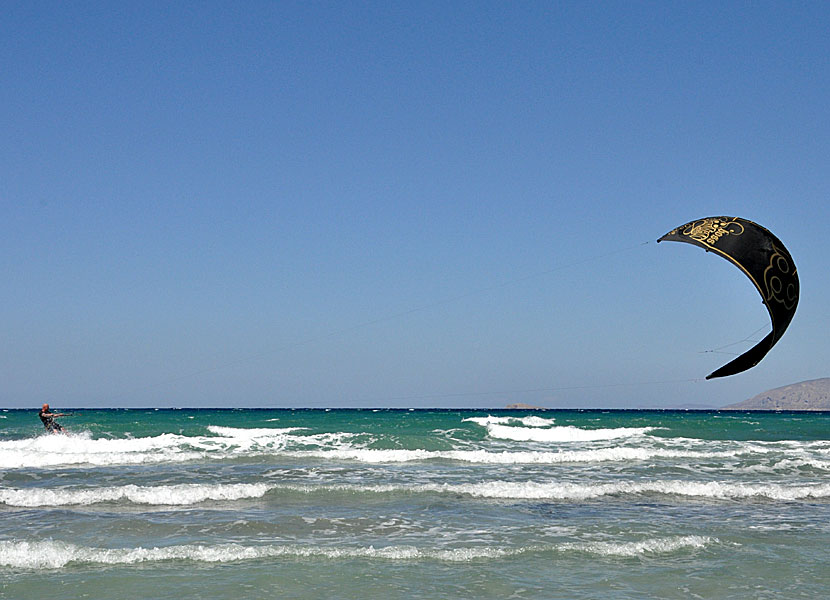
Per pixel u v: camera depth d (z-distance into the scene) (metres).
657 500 14.94
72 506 13.54
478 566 9.74
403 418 49.56
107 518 12.48
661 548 10.80
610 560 10.16
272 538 11.23
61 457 19.98
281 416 55.38
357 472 18.53
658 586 8.99
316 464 20.25
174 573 9.27
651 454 22.66
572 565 9.88
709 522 12.88
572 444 28.48
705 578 9.35
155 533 11.47
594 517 13.15
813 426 40.31
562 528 12.18
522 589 8.79
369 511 13.36
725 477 18.67
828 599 8.57
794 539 11.59
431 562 9.92
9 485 16.03
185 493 14.32
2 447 24.25
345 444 25.75
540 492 15.35
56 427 26.22
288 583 8.89
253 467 19.28
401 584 8.92
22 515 12.68
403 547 10.47
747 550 10.82
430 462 21.05
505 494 15.19
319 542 10.97
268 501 14.22
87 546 10.59
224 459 20.91
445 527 12.14
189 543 10.85
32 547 10.14
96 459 20.11
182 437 26.19
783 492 15.80
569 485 15.91
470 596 8.51
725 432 34.88
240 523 12.23
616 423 40.69
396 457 21.55
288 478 17.38
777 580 9.30
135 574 9.20
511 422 38.72
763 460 21.86
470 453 22.14
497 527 12.20
